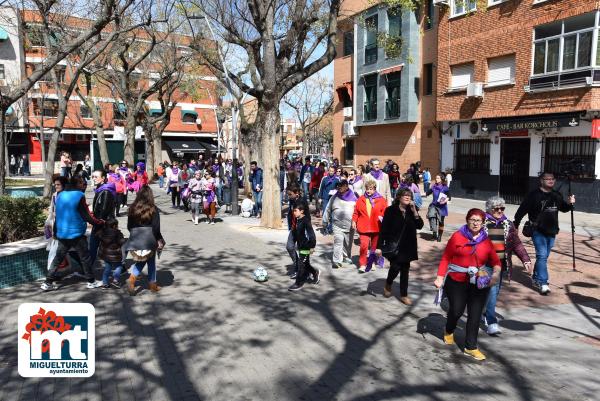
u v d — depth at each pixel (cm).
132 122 2906
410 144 2777
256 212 1739
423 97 2672
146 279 854
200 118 5150
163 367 505
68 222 762
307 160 2055
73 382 471
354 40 3102
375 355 541
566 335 604
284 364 516
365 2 2930
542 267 781
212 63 1527
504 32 2025
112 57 2631
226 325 630
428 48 2633
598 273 906
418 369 506
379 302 738
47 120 4441
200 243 1194
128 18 1669
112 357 529
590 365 517
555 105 1825
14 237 916
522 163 2038
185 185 1923
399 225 719
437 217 1215
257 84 1373
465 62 2219
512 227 630
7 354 533
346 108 3225
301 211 791
